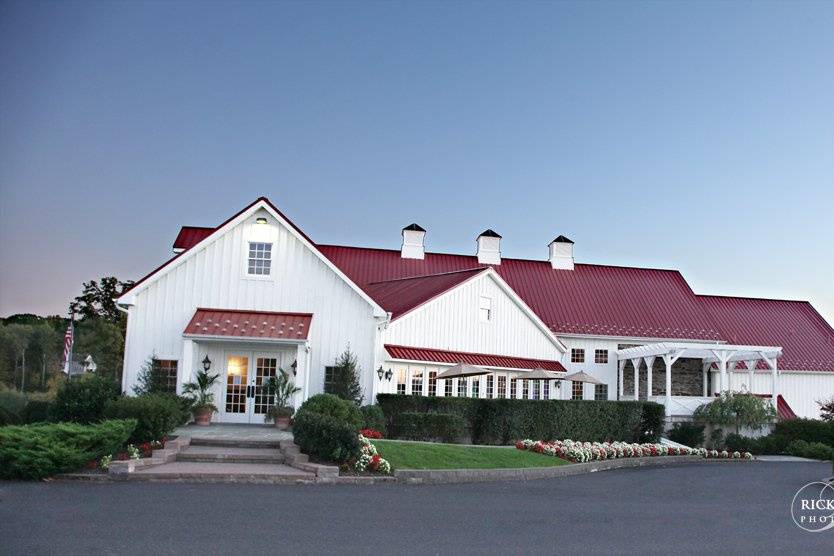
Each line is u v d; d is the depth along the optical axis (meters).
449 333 29.41
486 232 42.94
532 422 25.98
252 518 11.38
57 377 50.06
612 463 23.52
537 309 39.19
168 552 9.11
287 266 26.00
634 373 37.75
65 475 14.83
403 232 42.53
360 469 16.95
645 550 10.55
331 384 25.62
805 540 11.76
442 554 9.74
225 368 25.25
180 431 21.23
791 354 42.06
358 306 26.03
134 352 24.89
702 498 16.41
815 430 32.31
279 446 19.08
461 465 18.62
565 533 11.51
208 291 25.55
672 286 44.00
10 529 10.05
